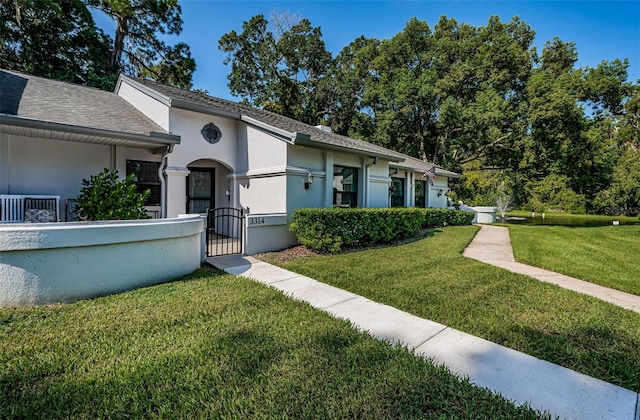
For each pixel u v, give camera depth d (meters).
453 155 23.88
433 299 4.62
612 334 3.53
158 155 9.17
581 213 31.25
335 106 29.39
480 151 21.97
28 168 7.20
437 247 8.98
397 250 8.41
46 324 3.50
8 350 2.94
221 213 10.93
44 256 4.10
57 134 6.87
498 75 20.59
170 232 5.37
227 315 3.82
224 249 8.16
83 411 2.19
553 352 3.12
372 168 12.18
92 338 3.20
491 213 19.28
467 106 21.31
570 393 2.49
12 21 16.12
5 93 7.43
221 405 2.26
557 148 18.86
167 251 5.40
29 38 17.00
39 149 7.34
